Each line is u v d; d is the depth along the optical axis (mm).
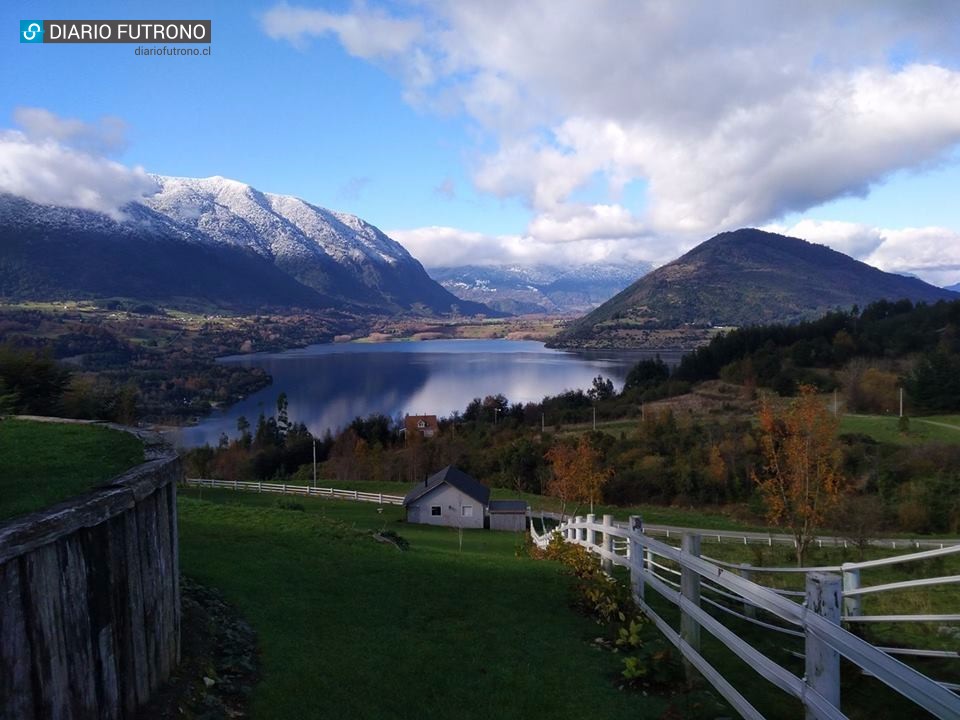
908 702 5402
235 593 7922
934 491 35938
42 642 3547
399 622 7391
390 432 78000
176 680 5102
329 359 198625
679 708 4898
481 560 12211
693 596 5465
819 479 17656
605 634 7016
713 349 95875
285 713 5098
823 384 69812
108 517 4129
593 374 147250
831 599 3389
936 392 59750
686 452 50906
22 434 7191
